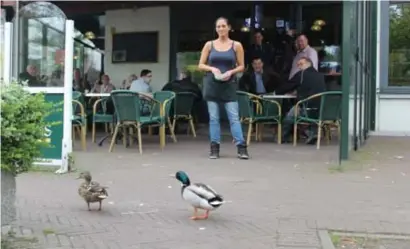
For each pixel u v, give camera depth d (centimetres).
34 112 634
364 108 1259
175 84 1466
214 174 900
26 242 625
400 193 805
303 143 1208
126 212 721
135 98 1062
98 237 643
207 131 1461
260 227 677
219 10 1644
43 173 900
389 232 668
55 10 925
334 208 741
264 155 1059
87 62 1666
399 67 1483
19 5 1303
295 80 1237
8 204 627
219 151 1076
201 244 630
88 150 1109
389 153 1095
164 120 1130
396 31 1480
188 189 695
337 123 1117
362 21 1146
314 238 647
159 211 726
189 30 1653
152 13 1664
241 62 1015
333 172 919
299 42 1370
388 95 1484
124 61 1689
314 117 1152
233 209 734
